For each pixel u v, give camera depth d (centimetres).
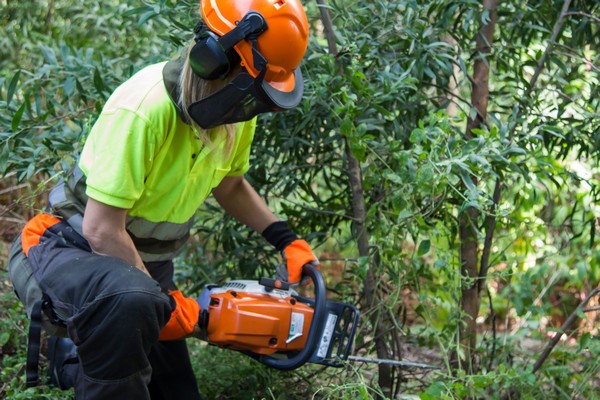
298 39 182
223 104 181
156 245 216
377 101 239
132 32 364
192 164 202
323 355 213
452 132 235
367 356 267
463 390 217
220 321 205
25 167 250
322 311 207
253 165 271
